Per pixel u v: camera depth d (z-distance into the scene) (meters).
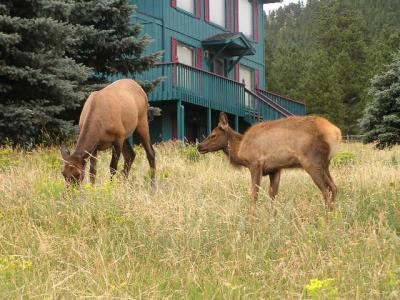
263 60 29.45
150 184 9.91
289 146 8.45
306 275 5.93
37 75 13.28
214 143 9.47
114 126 9.91
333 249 6.50
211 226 7.02
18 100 13.96
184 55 23.98
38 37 13.55
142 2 22.83
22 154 12.66
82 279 5.91
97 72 17.19
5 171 10.73
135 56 17.11
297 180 10.53
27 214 7.67
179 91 20.86
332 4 57.56
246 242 6.68
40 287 5.58
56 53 14.10
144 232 6.98
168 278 5.96
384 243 6.48
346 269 5.95
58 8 13.69
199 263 6.40
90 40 15.99
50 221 7.48
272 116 25.61
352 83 43.81
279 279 5.88
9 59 13.73
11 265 5.99
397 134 18.02
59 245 6.68
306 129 8.41
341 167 12.52
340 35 50.84
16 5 13.88
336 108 40.28
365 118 18.59
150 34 22.14
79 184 8.53
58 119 14.42
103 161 12.60
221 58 26.12
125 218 7.33
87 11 16.14
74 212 7.56
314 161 8.35
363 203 8.30
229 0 26.83
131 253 6.68
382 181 9.56
